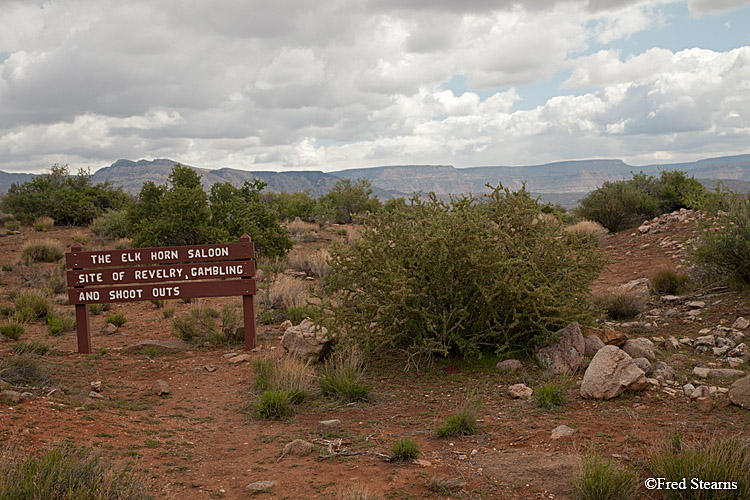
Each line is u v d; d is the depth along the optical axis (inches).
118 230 1087.6
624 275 605.0
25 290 669.3
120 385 322.7
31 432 211.3
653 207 1047.0
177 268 434.9
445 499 169.5
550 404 257.9
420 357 347.9
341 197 1615.4
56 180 1547.7
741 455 174.2
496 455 203.6
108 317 525.0
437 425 244.2
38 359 359.6
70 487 148.6
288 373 309.6
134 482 169.9
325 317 361.7
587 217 1080.8
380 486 180.4
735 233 427.2
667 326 394.3
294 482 186.9
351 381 299.7
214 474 196.4
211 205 860.6
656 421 227.8
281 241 872.3
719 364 301.0
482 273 331.0
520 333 338.6
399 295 327.0
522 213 367.2
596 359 278.7
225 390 320.8
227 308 483.8
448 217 360.8
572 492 170.2
